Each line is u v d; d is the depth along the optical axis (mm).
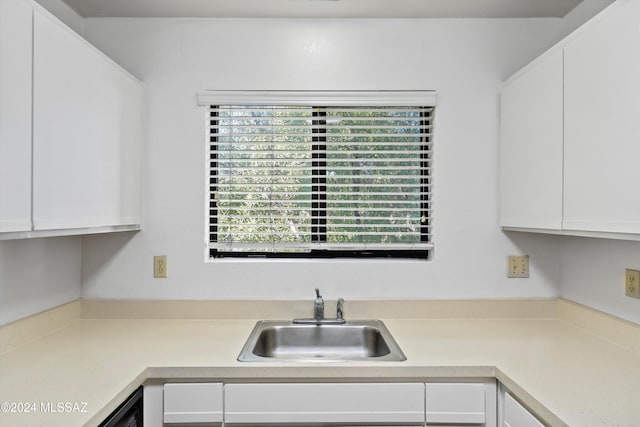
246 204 2113
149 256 2059
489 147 2082
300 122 2148
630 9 1182
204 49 2068
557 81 1540
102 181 1645
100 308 2033
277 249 2082
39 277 1747
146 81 2062
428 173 2133
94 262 2055
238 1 1912
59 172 1366
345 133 2143
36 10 1251
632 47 1176
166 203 2059
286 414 1414
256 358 1479
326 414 1415
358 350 1938
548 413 1059
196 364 1420
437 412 1415
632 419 1007
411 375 1408
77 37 1465
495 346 1614
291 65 2070
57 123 1355
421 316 2039
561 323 1978
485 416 1417
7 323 1562
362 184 2098
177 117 2064
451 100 2082
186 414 1404
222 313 2033
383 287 2062
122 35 2068
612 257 1711
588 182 1362
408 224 2105
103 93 1650
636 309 1576
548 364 1410
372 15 2049
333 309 2035
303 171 2131
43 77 1286
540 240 2084
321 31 2078
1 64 1120
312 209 2082
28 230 1228
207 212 2088
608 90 1269
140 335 1773
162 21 2070
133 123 1933
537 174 1687
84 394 1174
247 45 2068
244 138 2133
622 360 1447
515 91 1886
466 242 2074
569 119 1465
